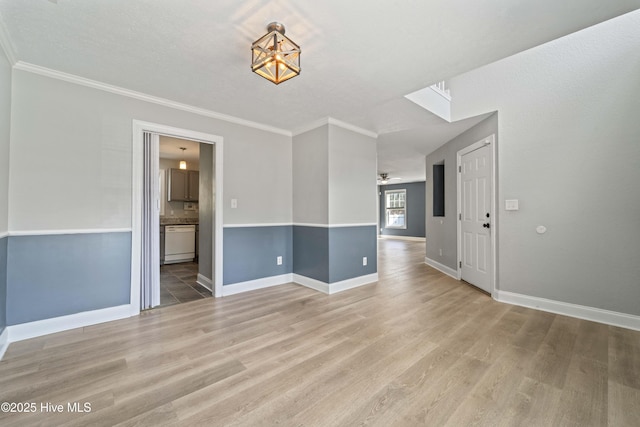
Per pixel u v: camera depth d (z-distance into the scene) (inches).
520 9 63.9
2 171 80.2
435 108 133.8
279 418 54.9
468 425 53.1
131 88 105.0
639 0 60.6
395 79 97.6
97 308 101.5
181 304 122.9
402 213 444.8
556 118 114.2
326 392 62.9
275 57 67.2
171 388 64.1
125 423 53.2
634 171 98.7
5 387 63.8
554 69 114.6
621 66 100.8
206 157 150.6
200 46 78.4
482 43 77.0
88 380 66.8
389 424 53.4
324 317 108.1
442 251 197.6
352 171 151.8
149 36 73.8
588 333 93.7
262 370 71.6
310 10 63.9
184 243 220.8
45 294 91.9
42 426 52.2
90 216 100.1
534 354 79.7
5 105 81.0
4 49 76.9
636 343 86.1
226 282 136.3
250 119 140.6
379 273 189.3
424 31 71.8
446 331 95.4
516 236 124.6
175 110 119.3
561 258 113.0
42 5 61.6
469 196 158.9
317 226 146.2
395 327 98.7
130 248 108.8
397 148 205.6
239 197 140.6
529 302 120.6
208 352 80.7
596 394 62.2
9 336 85.4
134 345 84.7
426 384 65.8
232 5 62.2
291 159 162.9
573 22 68.5
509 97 126.7
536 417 55.2
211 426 52.6
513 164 125.8
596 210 105.7
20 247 87.7
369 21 67.7
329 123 139.6
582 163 108.5
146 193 116.6
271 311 114.5
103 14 65.1
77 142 97.4
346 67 89.1
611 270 102.5
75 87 96.8
